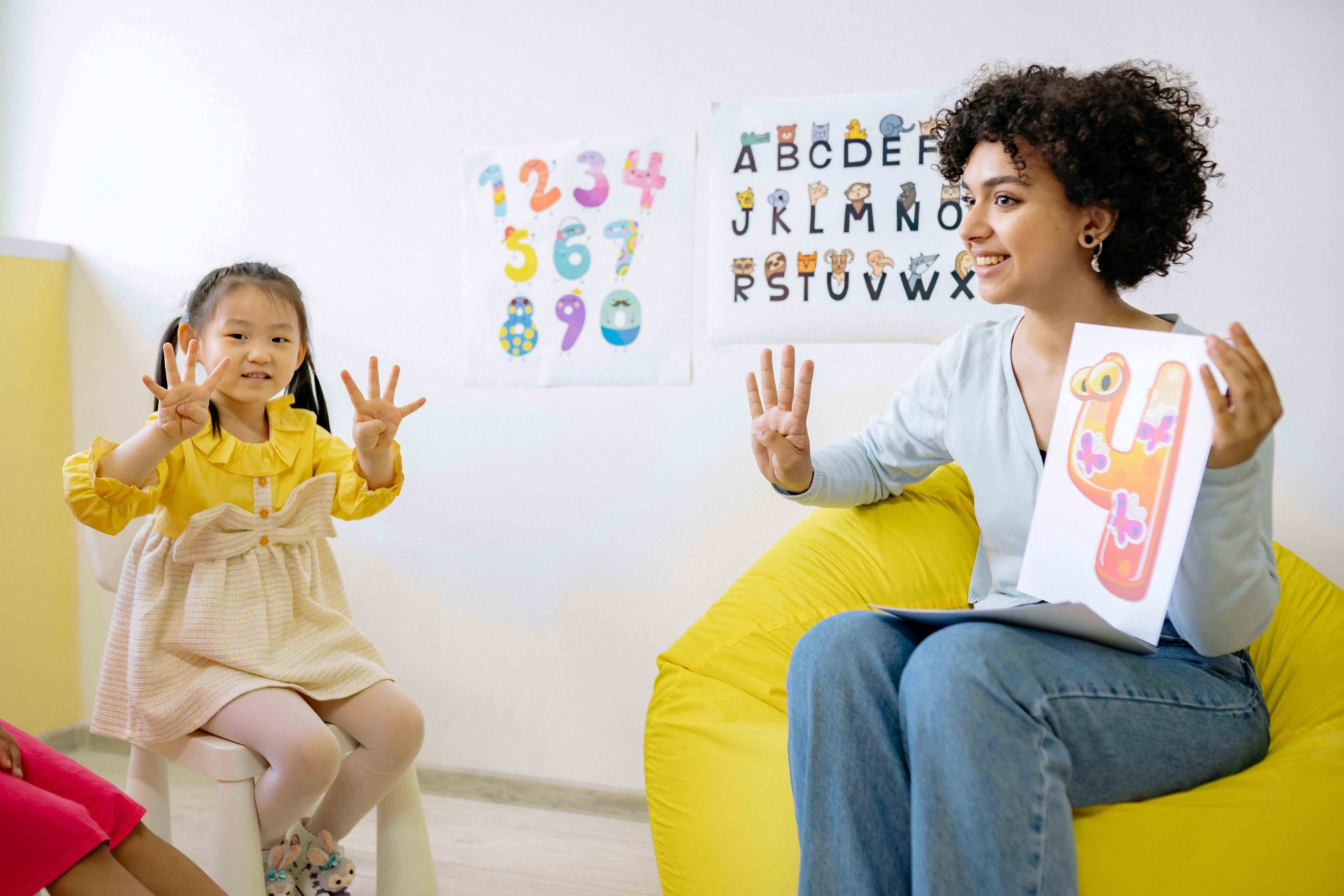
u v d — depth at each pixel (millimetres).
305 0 2010
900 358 1697
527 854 1709
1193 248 1567
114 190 2174
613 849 1734
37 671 2150
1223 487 943
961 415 1256
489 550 1952
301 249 2049
